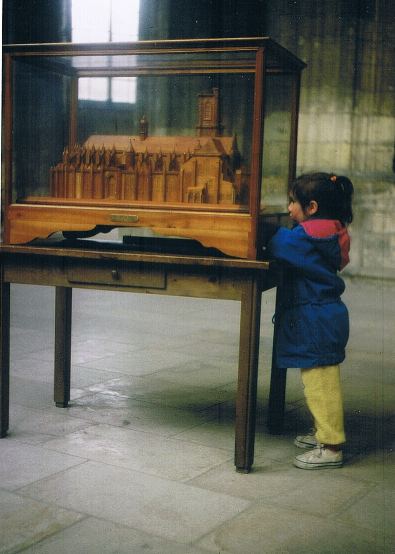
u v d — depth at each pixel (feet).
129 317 21.74
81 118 12.21
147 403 13.10
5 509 8.54
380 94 30.68
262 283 9.74
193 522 8.30
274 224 10.71
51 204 10.47
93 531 8.02
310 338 10.04
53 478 9.50
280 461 10.41
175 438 11.23
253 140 9.35
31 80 11.27
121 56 10.32
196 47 9.51
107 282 10.31
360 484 9.60
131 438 11.18
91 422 11.91
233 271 9.61
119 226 10.10
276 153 16.92
